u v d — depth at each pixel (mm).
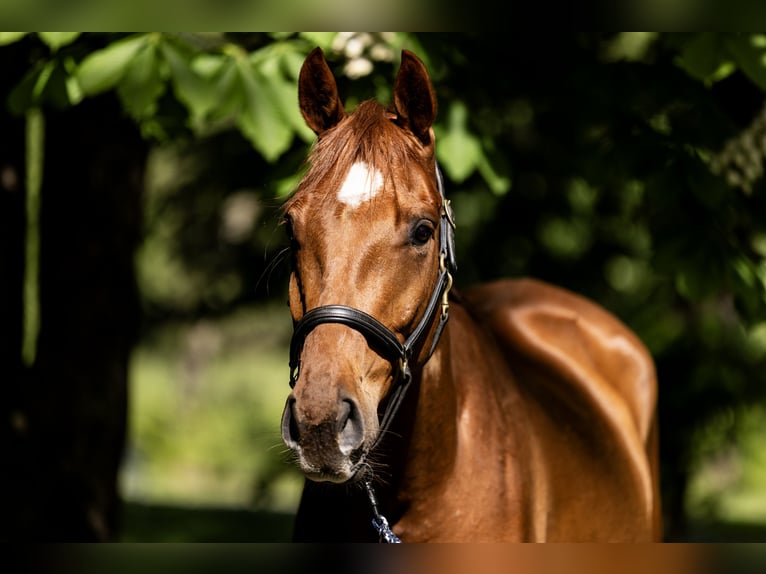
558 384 5758
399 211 3990
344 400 3709
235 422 26453
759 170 7723
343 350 3811
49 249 9398
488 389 4945
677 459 13281
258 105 5863
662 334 12891
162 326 16906
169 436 26234
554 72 7594
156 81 5824
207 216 14242
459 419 4723
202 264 14727
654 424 6582
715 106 7262
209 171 13125
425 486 4531
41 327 9422
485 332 5512
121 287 9586
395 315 3998
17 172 9102
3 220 9047
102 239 9422
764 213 7645
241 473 23125
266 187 6340
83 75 5812
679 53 6793
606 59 8234
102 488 9422
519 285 6590
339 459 3656
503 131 9391
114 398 9539
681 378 12852
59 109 6145
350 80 6379
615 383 6383
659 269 7098
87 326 9375
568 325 6281
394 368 4035
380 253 3945
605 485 5617
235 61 5973
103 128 8930
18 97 6117
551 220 11438
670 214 7258
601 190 8938
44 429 9195
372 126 4141
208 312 15078
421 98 4398
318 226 3980
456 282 11359
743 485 20391
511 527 4727
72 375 9312
